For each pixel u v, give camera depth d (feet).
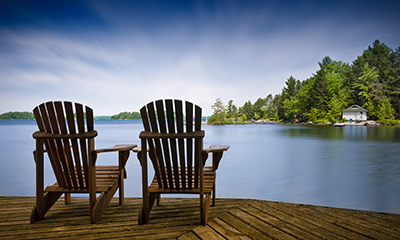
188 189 7.50
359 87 209.15
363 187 22.22
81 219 7.50
